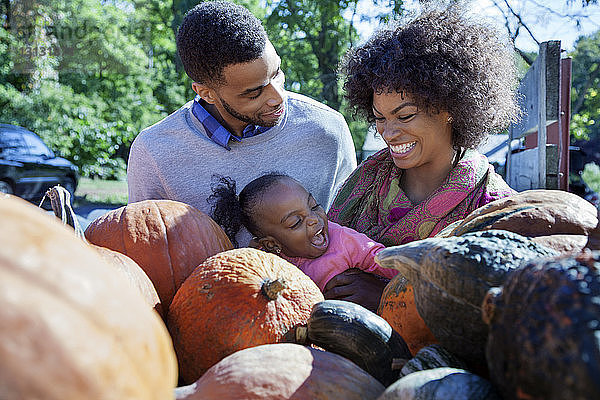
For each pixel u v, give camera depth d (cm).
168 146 283
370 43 221
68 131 1805
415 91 199
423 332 161
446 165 222
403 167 217
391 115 208
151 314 95
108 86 2098
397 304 167
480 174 214
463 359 121
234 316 149
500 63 218
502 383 88
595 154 2328
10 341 71
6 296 74
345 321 143
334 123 304
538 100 373
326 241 234
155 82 2270
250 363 123
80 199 1723
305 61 2356
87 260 88
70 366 74
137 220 200
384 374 140
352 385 122
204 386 122
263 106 251
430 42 199
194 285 158
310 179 294
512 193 218
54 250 84
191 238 200
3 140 1259
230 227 258
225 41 232
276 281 151
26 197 1261
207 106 285
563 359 77
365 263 226
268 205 235
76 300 80
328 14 2211
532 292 87
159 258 193
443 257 117
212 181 282
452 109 204
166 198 292
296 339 150
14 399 69
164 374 89
